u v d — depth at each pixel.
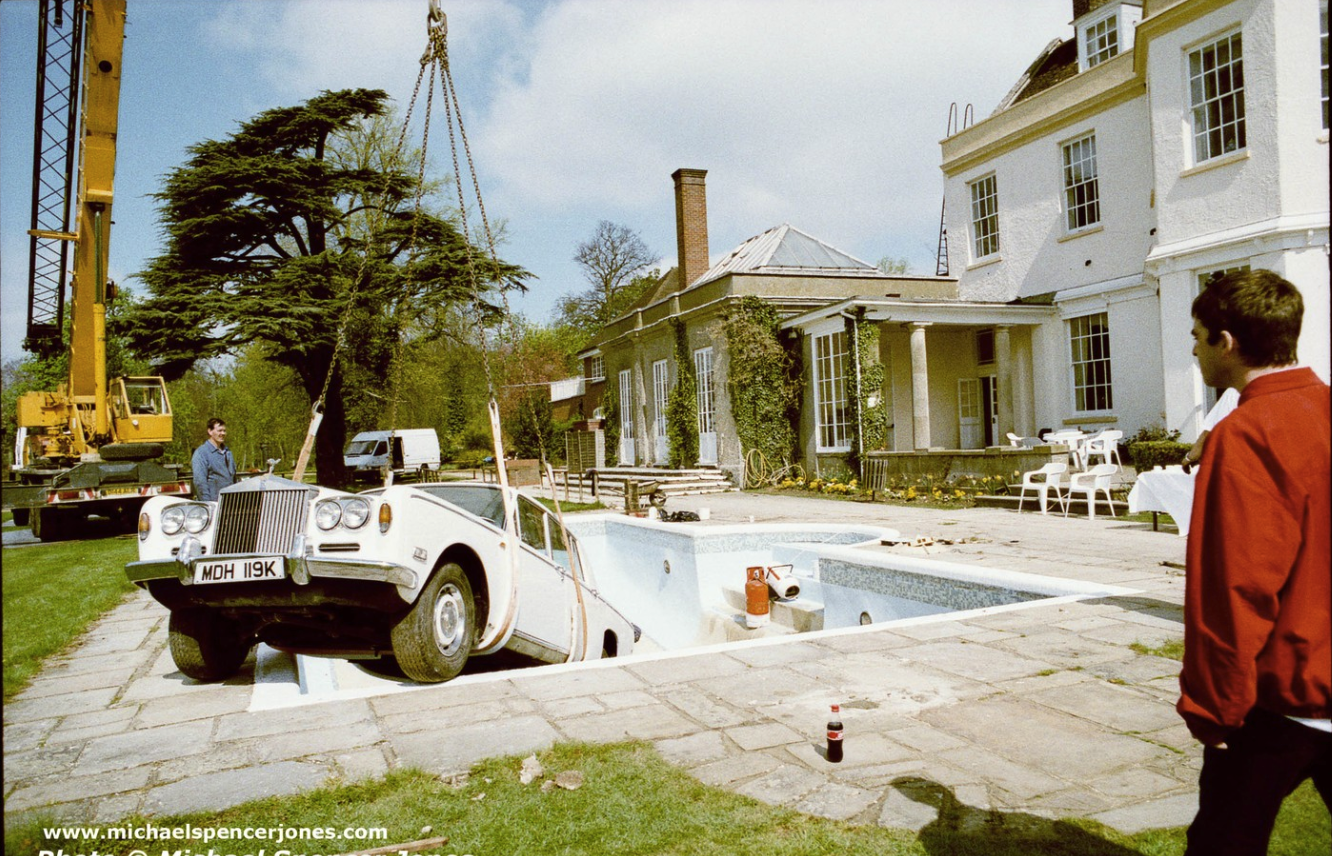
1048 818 3.36
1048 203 19.25
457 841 3.34
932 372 21.31
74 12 14.90
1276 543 2.03
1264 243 12.89
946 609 8.07
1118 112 17.41
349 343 25.06
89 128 15.66
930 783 3.70
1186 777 3.70
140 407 18.47
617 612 8.56
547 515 7.32
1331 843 3.07
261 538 5.28
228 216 23.22
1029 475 13.31
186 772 4.09
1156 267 14.66
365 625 5.73
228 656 6.03
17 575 11.14
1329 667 2.03
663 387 25.42
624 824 3.42
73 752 4.41
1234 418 2.15
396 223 25.50
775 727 4.41
